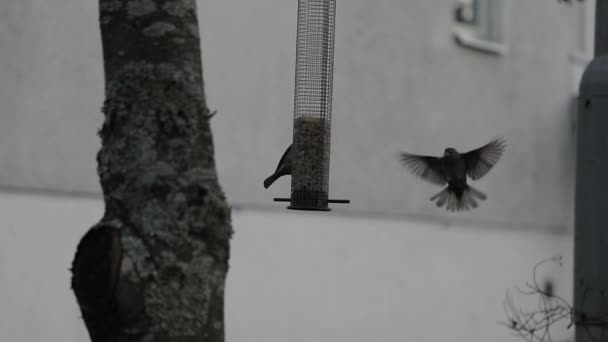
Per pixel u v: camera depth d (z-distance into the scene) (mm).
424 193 16234
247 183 13602
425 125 16359
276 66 14039
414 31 16234
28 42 11484
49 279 11461
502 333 17406
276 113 14008
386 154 15648
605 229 6734
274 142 13953
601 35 6953
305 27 9125
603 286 6691
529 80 18578
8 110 11273
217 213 5016
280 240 13938
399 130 15898
